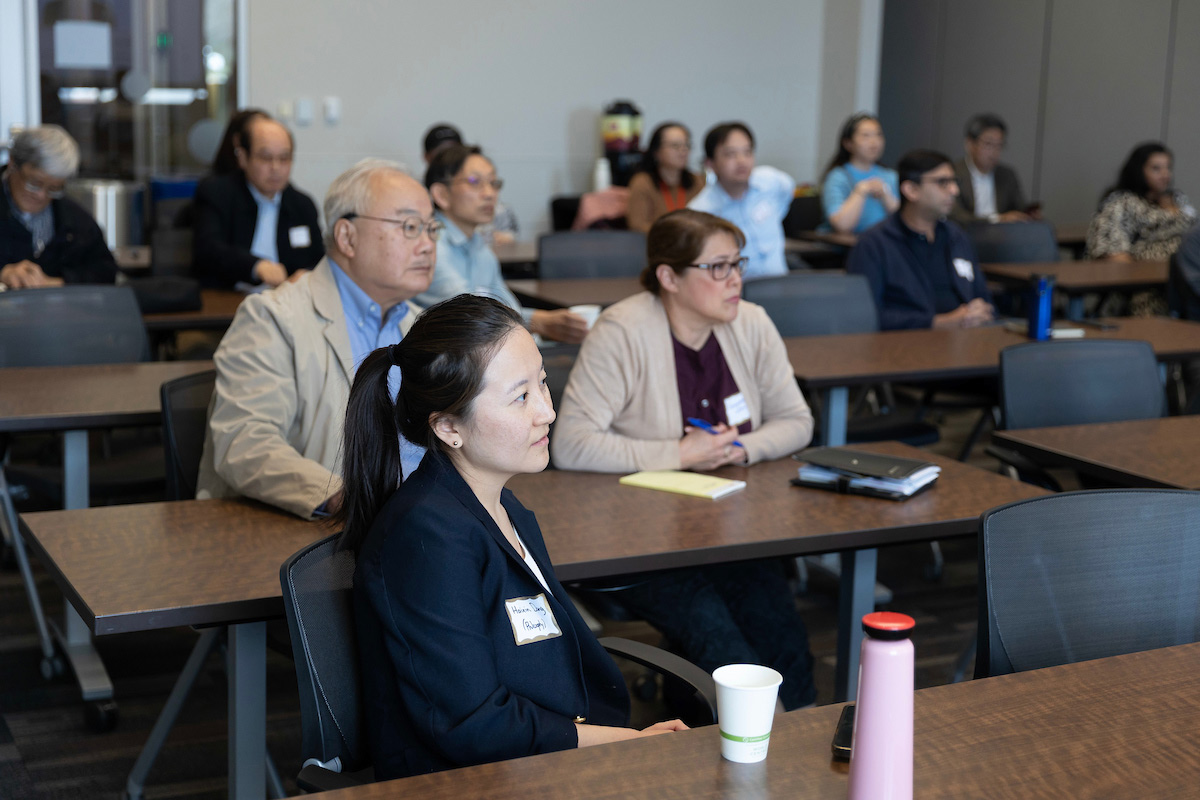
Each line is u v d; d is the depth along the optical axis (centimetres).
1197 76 740
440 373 138
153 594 162
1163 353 345
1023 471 269
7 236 422
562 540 190
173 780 240
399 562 135
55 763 246
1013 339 370
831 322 389
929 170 416
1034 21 852
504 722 131
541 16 801
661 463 234
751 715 117
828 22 884
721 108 868
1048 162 854
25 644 306
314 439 223
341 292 233
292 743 256
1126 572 168
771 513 207
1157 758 119
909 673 102
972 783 113
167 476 230
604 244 517
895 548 394
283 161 467
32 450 469
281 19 736
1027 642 161
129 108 719
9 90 690
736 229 246
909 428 362
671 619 224
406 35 767
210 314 387
